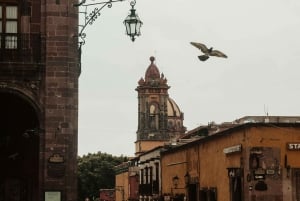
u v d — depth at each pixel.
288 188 38.91
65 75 32.50
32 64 32.09
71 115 32.44
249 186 38.97
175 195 60.78
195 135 68.12
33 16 32.97
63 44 32.69
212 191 47.84
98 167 151.25
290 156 39.19
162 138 117.75
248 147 39.25
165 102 120.12
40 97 32.28
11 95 34.53
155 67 121.94
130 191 98.44
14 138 37.59
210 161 48.75
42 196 31.70
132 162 98.25
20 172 37.59
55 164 31.88
